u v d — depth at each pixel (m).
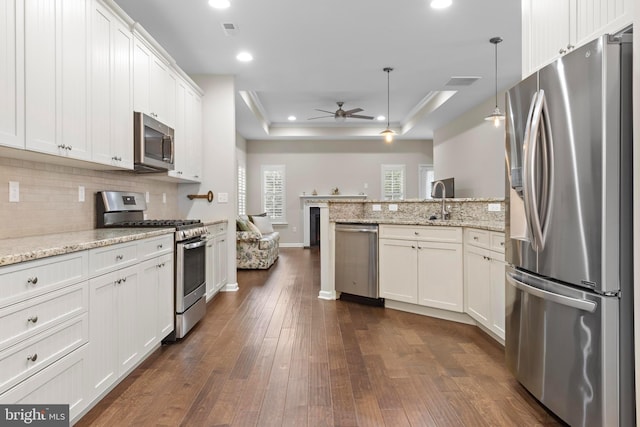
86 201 2.91
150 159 3.14
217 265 4.31
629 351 1.54
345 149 9.88
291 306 4.02
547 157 1.80
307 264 6.90
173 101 3.81
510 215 2.19
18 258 1.40
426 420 1.86
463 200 3.96
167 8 3.22
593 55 1.56
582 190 1.62
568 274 1.70
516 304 2.14
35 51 1.93
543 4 2.10
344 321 3.49
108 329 2.04
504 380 2.30
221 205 4.81
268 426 1.81
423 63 4.59
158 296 2.69
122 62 2.81
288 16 3.38
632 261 1.53
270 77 4.98
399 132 9.23
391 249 3.88
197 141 4.54
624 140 1.52
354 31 3.70
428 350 2.79
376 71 4.86
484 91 5.80
